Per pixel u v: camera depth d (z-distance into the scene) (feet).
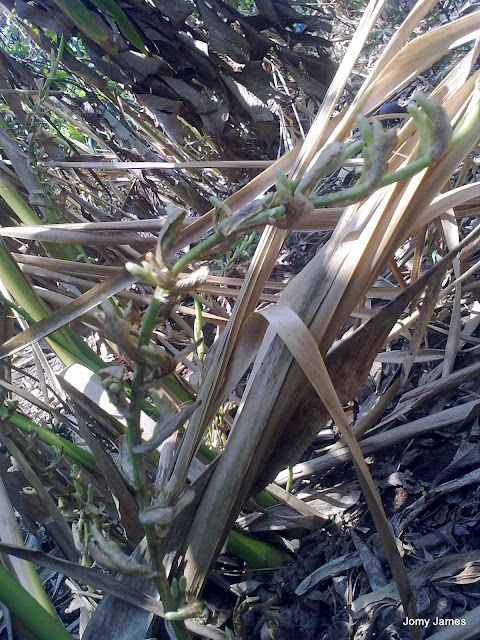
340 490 3.46
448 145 0.95
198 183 6.79
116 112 6.31
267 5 6.05
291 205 0.99
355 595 2.86
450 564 2.75
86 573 1.99
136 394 1.33
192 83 6.31
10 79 4.88
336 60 9.01
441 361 4.14
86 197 6.73
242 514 3.41
